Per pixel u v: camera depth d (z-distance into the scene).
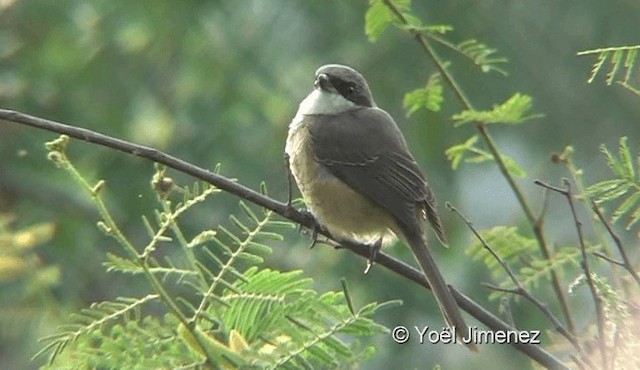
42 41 17.41
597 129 17.17
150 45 17.20
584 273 6.45
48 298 10.08
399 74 17.05
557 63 17.30
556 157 7.24
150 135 17.11
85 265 15.75
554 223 15.98
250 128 17.08
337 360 5.94
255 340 6.01
